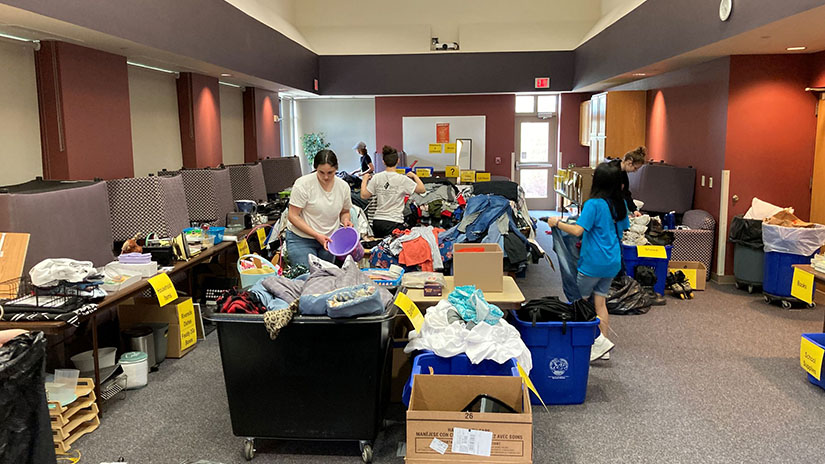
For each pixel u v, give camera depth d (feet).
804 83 20.40
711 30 17.76
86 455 9.99
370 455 9.64
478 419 7.77
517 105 40.73
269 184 26.35
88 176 15.40
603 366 14.01
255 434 9.66
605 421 11.20
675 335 16.24
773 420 11.18
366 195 18.71
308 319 8.98
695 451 10.07
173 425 11.09
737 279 21.03
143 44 15.05
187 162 22.03
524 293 20.99
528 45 36.06
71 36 13.75
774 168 20.94
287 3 34.12
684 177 23.53
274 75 25.94
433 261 15.65
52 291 10.66
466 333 9.73
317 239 14.03
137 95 19.22
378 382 9.42
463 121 38.09
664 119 26.66
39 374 6.78
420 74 34.94
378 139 38.42
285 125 36.65
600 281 14.06
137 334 13.33
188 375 13.51
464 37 36.11
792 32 15.80
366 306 8.96
